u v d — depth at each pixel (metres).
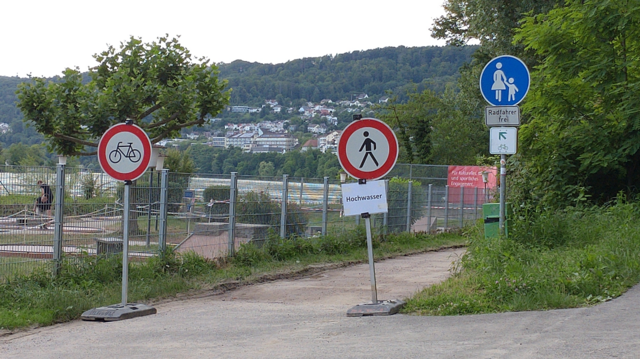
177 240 12.38
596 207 13.95
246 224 13.88
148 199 11.84
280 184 14.88
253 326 7.70
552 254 10.02
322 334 6.93
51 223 10.16
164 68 24.05
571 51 14.55
